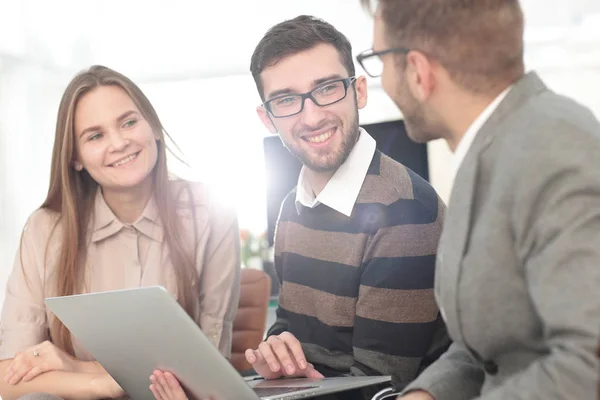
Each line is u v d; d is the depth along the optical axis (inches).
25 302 77.0
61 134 75.1
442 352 70.2
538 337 40.2
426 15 42.1
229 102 257.8
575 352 34.4
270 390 58.2
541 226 36.9
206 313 79.7
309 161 69.7
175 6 239.0
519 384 38.0
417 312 67.4
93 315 55.3
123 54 250.5
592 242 34.9
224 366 48.8
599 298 34.0
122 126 73.5
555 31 246.4
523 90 42.4
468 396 49.2
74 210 76.4
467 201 42.0
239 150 256.8
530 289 37.6
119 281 77.0
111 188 76.1
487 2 41.2
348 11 233.1
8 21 223.8
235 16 240.7
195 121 258.2
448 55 42.1
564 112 39.4
